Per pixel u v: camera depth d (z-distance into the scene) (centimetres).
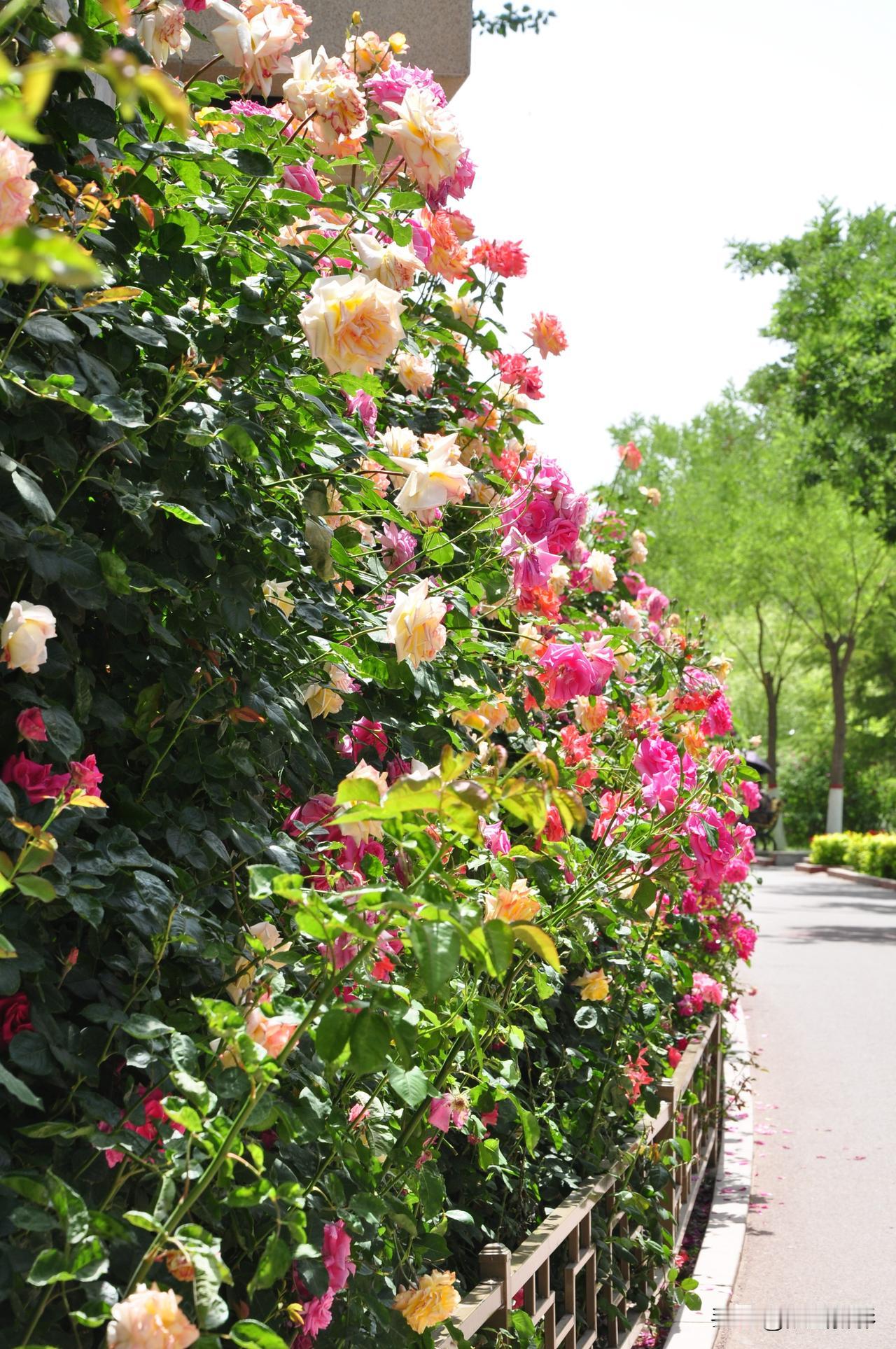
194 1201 143
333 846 203
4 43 168
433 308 359
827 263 3180
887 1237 652
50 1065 151
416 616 212
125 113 186
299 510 234
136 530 190
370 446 246
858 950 1881
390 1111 224
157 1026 155
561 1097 416
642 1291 471
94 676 187
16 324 169
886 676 4456
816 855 4197
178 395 196
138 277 201
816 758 5350
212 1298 132
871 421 2753
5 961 147
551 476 358
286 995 170
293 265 218
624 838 362
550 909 333
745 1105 929
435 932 140
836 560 4175
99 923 153
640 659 442
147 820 184
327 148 252
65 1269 131
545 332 391
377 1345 211
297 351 242
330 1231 184
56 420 169
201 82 225
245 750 195
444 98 276
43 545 162
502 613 347
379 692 270
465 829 144
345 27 574
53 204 176
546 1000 385
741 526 4381
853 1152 818
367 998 165
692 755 420
